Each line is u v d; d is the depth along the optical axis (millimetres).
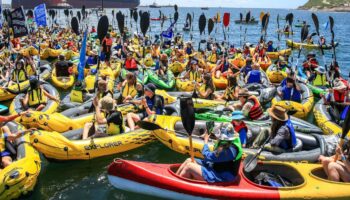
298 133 7566
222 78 13992
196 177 5621
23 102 9766
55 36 28500
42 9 15789
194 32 42531
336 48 29344
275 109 6836
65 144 6898
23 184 5633
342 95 9289
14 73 12531
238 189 5449
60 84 13438
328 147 6805
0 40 21969
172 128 7598
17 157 6164
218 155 5500
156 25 53156
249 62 14250
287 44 28344
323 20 83062
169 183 5602
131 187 5914
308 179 5703
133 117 8461
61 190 6449
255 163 5918
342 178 5746
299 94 10555
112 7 117250
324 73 13031
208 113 9281
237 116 7094
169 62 18000
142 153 7988
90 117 8852
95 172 7098
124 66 15664
